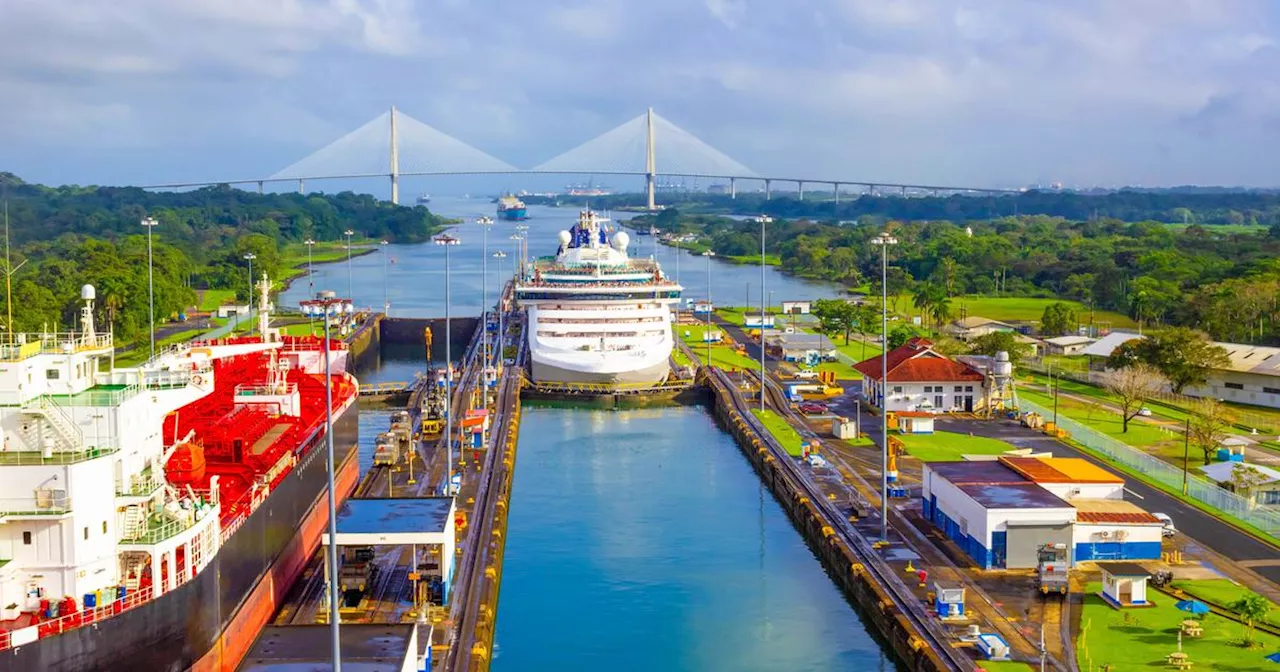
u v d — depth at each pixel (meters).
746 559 107.12
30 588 66.94
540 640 88.12
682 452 150.12
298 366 145.25
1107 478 101.88
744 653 85.75
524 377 189.50
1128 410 151.25
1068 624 81.19
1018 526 93.06
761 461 137.00
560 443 155.00
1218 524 104.31
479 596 88.19
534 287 195.12
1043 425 146.12
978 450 135.38
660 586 99.94
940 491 104.94
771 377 188.88
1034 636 79.00
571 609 94.69
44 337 81.12
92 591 66.62
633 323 191.00
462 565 95.44
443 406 155.50
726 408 165.75
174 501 73.75
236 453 95.19
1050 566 86.62
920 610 84.50
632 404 182.75
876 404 164.25
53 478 66.56
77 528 66.75
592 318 190.88
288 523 94.12
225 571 75.62
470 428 139.50
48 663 60.91
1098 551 93.94
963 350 195.88
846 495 117.25
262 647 66.19
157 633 66.88
